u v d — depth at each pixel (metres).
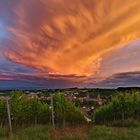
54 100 25.55
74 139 14.48
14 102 23.67
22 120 23.59
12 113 23.19
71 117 25.75
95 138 14.58
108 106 28.09
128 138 14.18
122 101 27.58
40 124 21.91
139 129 17.41
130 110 27.11
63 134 15.91
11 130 18.69
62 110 25.25
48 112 24.77
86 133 16.42
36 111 24.28
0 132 17.91
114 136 14.89
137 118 25.16
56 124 23.19
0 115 22.86
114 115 27.59
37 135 15.70
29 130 17.97
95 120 27.42
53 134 15.97
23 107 23.77
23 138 14.95
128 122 22.95
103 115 27.75
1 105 23.06
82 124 24.25
